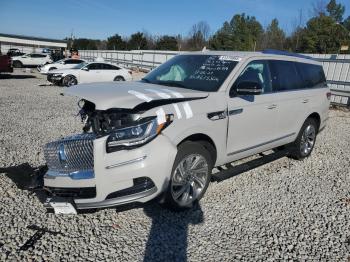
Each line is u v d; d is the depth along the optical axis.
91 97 3.48
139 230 3.66
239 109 4.45
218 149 4.26
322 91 6.39
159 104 3.64
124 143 3.36
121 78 20.05
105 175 3.32
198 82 4.52
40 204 4.13
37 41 62.28
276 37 48.09
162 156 3.49
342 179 5.42
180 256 3.25
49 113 9.93
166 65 5.23
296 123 5.78
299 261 3.26
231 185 4.92
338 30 41.88
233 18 59.59
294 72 5.77
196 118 3.86
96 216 3.91
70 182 3.48
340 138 8.30
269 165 5.91
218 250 3.37
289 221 3.99
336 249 3.48
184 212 4.06
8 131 7.53
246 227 3.81
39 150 6.18
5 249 3.24
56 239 3.44
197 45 56.31
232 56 4.84
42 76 24.61
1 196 4.27
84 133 3.75
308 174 5.57
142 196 3.45
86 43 86.81
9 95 13.52
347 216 4.18
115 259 3.17
